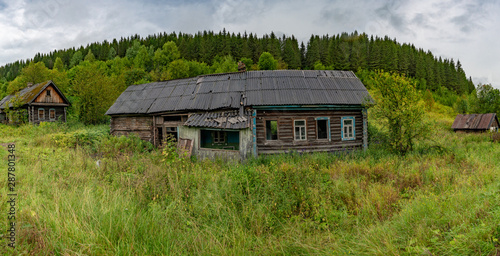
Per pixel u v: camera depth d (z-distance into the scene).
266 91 13.23
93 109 26.92
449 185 6.71
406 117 10.91
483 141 16.09
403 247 3.76
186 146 12.37
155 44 137.50
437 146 11.62
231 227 5.02
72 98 36.34
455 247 3.24
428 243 3.69
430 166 8.64
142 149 14.22
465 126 24.70
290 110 12.99
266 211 5.55
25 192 5.14
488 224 3.59
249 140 11.38
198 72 82.81
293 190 6.49
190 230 4.66
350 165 9.19
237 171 7.68
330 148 13.19
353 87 14.16
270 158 11.19
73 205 4.69
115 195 5.30
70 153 10.40
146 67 92.56
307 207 5.90
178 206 5.36
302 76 14.48
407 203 5.50
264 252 4.34
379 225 4.76
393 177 7.85
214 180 6.83
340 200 6.28
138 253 3.67
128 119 16.61
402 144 11.40
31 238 3.57
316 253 4.17
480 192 5.10
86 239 3.68
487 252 3.11
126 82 47.28
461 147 13.37
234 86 14.19
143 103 16.25
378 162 9.90
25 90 32.56
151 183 6.30
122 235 3.88
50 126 19.66
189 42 123.62
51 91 29.56
